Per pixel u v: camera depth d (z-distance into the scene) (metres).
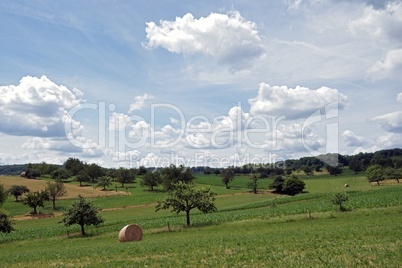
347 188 119.12
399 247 23.86
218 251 28.38
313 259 22.03
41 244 57.88
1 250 53.28
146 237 50.78
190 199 62.44
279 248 27.23
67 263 29.25
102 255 32.06
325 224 45.03
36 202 108.06
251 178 147.12
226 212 78.44
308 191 123.38
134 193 149.75
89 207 64.69
